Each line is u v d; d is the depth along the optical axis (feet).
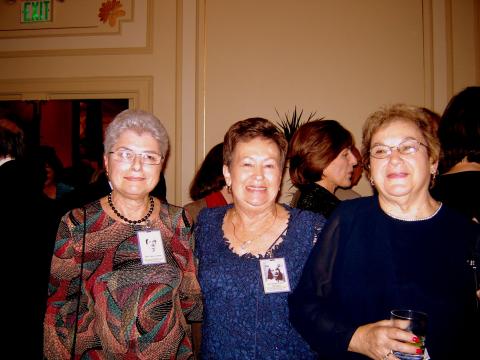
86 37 15.34
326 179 6.55
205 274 4.83
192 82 14.96
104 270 4.58
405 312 3.43
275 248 4.76
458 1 14.07
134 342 4.49
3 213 5.03
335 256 4.30
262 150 4.75
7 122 5.51
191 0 15.06
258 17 14.89
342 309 4.12
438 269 3.77
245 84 14.84
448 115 4.60
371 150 4.10
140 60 15.15
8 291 4.96
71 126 17.72
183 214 5.24
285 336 4.52
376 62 14.43
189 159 14.84
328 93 14.57
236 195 4.85
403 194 3.84
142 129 4.69
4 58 15.62
